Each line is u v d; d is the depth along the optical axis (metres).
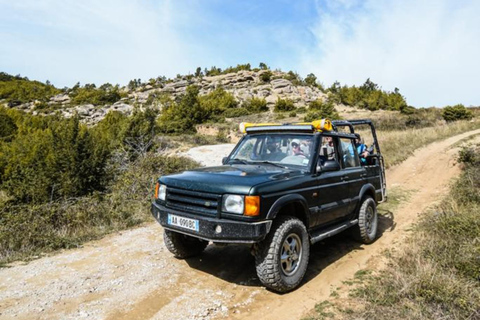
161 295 3.90
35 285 4.13
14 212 7.30
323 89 107.06
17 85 143.75
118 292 3.96
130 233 6.46
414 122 36.12
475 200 7.31
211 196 3.73
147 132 18.33
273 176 3.99
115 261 4.98
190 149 18.41
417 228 6.25
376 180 6.40
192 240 5.02
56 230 6.37
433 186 11.17
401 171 14.18
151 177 10.02
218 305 3.66
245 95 88.56
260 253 3.79
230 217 3.59
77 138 10.77
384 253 5.25
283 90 93.44
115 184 10.22
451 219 5.66
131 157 14.44
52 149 11.19
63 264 4.87
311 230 4.56
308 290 4.02
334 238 6.16
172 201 4.17
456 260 4.16
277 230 3.80
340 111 70.44
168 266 4.79
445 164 14.35
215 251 5.43
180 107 56.50
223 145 19.77
